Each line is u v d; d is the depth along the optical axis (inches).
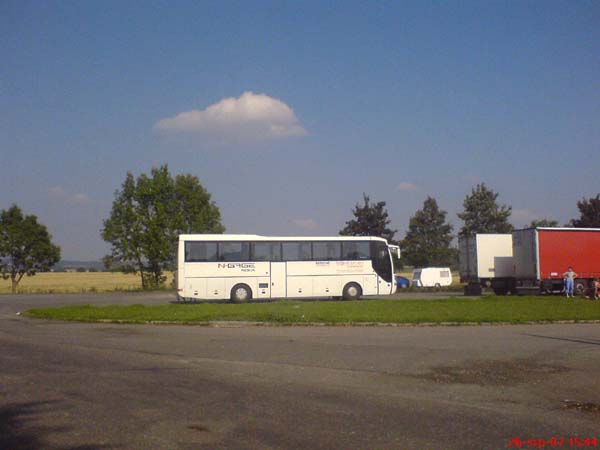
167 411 315.9
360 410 320.5
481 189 2620.6
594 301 1118.4
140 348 565.3
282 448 252.7
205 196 2153.1
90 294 1903.3
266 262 1262.3
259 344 595.2
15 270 2094.0
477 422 297.7
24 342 612.1
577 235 1407.5
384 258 1314.0
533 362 478.9
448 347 568.7
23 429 280.8
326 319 820.6
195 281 1235.9
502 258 1520.7
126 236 2087.8
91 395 353.7
